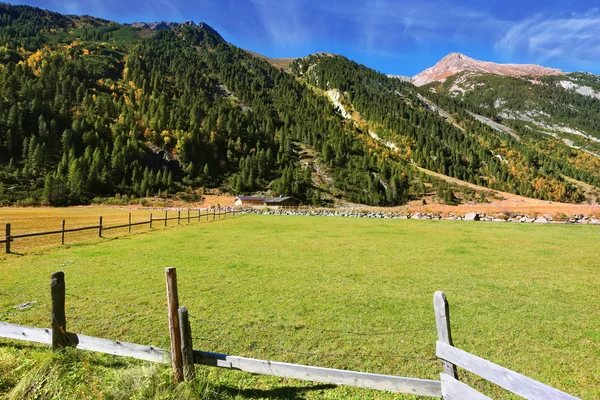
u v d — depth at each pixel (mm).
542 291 8977
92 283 9492
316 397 4289
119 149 116625
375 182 127625
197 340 5965
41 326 6328
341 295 8641
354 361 5254
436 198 122500
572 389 4477
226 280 10055
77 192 90812
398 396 4285
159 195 103875
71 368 4590
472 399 3186
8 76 134500
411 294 8750
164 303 7828
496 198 121312
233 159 140500
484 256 14086
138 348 4449
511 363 5184
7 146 102500
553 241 18703
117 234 21672
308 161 146375
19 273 10555
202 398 4016
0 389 4090
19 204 79375
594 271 11281
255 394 4332
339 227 28359
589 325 6625
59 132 118625
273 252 15031
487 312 7395
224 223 32750
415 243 18047
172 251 15148
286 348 5695
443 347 3557
